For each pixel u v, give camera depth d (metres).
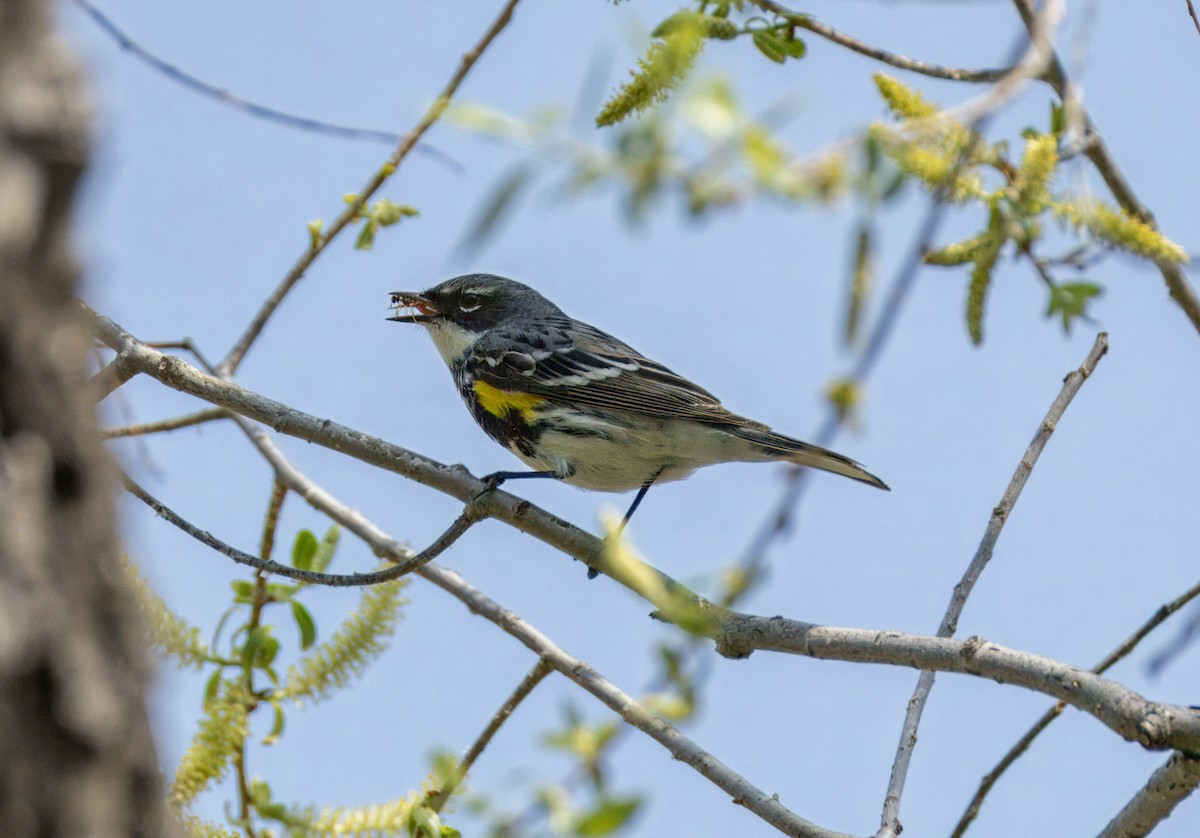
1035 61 9.05
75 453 4.55
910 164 8.45
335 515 14.20
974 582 10.19
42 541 4.44
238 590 12.75
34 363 4.43
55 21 4.46
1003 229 10.43
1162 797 7.95
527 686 12.00
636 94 8.69
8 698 4.36
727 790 10.10
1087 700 8.02
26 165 4.31
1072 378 11.08
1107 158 12.86
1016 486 10.64
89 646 4.53
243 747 11.39
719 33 12.10
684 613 8.27
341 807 10.84
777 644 10.09
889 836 8.98
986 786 11.24
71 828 4.42
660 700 8.89
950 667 9.02
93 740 4.47
